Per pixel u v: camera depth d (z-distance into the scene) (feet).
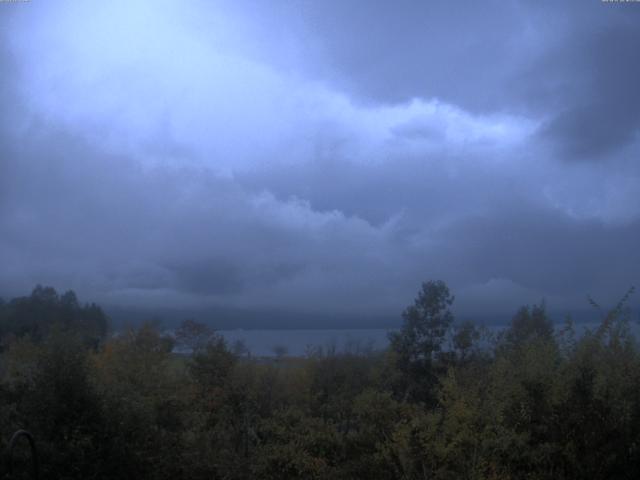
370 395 39.14
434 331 60.90
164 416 46.11
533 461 26.68
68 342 36.88
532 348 30.71
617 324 31.12
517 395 28.55
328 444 39.60
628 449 26.78
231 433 50.11
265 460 40.14
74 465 32.12
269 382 52.85
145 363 52.75
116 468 34.17
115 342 55.88
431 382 56.75
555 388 27.84
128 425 36.65
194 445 43.24
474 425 29.14
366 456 35.55
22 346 44.83
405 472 31.35
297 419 43.52
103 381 39.78
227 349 55.57
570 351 30.63
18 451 29.84
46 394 33.81
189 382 53.42
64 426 33.24
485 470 27.91
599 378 27.99
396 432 33.37
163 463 38.81
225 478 41.39
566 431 26.99
